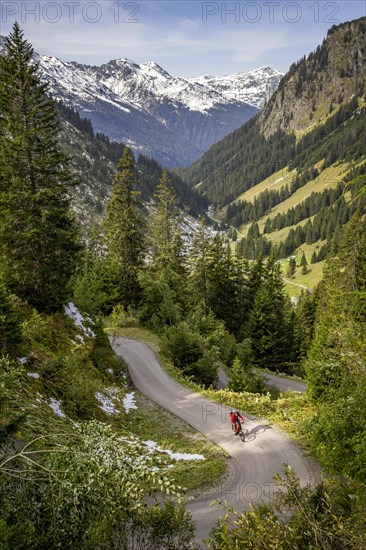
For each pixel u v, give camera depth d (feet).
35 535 15.76
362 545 19.74
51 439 19.66
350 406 30.81
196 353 104.53
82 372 68.08
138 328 131.85
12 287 76.89
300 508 24.03
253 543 21.16
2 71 75.20
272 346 151.74
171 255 163.84
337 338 37.32
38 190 78.54
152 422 68.59
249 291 181.68
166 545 22.13
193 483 45.73
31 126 77.25
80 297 107.04
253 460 52.13
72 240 85.46
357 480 28.81
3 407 22.27
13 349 52.95
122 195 136.87
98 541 16.99
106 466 17.01
